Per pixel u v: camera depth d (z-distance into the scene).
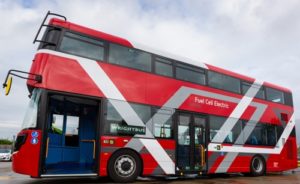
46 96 8.41
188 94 11.77
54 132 9.69
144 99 10.41
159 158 10.37
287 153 15.42
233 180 11.80
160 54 11.34
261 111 14.62
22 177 11.54
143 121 10.21
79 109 10.34
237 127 13.34
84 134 10.27
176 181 10.94
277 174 15.70
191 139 11.46
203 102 12.23
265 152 14.33
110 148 9.35
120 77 10.00
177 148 10.93
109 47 10.04
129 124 9.88
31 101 9.02
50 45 8.91
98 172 9.01
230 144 12.85
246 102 14.02
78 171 9.13
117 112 9.70
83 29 9.66
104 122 9.37
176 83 11.48
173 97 11.23
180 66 11.84
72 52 9.20
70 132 10.03
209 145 12.04
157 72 11.02
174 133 10.94
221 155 12.39
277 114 15.46
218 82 13.08
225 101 13.11
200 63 12.68
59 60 8.88
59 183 9.43
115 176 9.38
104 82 9.61
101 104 9.40
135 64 10.51
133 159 9.84
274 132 15.05
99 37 9.92
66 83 8.84
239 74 14.23
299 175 15.09
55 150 9.62
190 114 11.65
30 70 9.06
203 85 12.42
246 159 13.41
